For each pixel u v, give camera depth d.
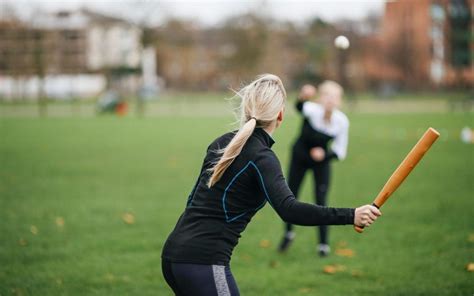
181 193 11.17
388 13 61.38
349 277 6.22
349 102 48.16
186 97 65.81
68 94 70.12
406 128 24.98
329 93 7.16
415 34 60.34
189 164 15.20
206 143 20.23
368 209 3.31
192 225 3.48
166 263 3.48
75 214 9.27
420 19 59.81
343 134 7.30
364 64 62.53
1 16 50.78
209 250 3.43
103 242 7.58
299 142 7.33
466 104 40.91
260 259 6.95
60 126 27.81
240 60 61.66
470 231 8.04
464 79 56.28
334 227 8.45
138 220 8.87
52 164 15.06
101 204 10.06
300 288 5.88
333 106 7.12
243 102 3.62
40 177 12.97
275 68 63.44
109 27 62.34
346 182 12.47
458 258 6.80
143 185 12.05
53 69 55.75
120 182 12.40
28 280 6.08
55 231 8.17
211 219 3.47
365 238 7.82
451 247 7.27
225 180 3.47
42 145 19.59
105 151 17.98
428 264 6.60
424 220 8.73
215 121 30.33
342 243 7.58
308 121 7.27
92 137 22.41
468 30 51.00
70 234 8.00
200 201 3.53
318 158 7.12
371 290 5.79
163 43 61.47
